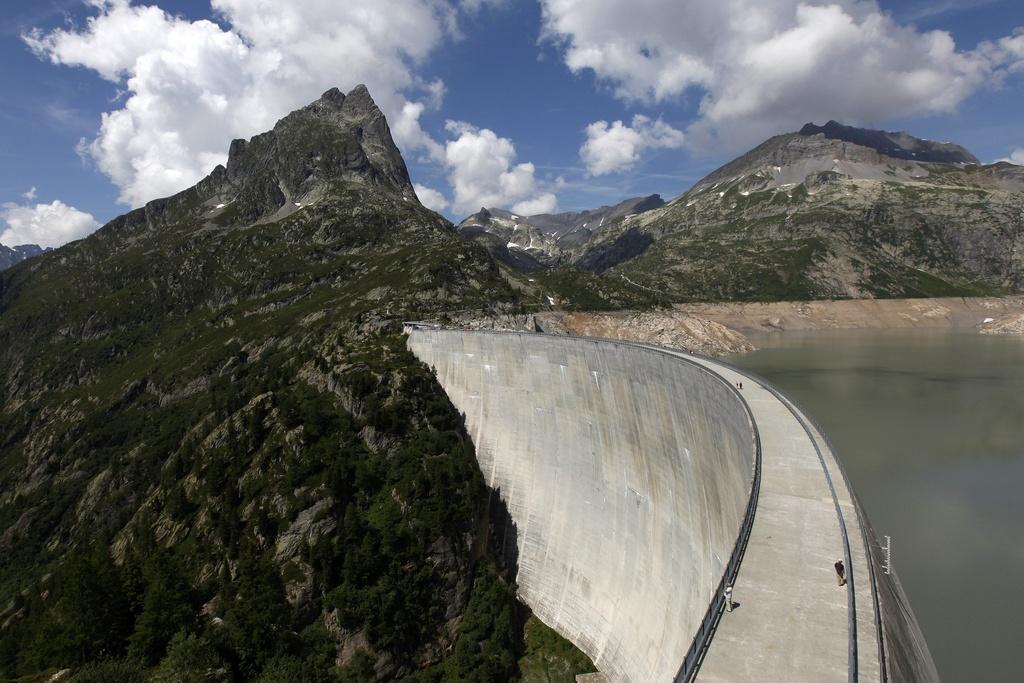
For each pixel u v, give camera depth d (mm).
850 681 19734
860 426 144875
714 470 53594
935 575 78375
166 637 75688
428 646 82625
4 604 124438
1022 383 187375
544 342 91312
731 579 25969
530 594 87625
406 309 168750
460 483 95500
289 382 133500
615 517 75062
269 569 84500
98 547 106688
